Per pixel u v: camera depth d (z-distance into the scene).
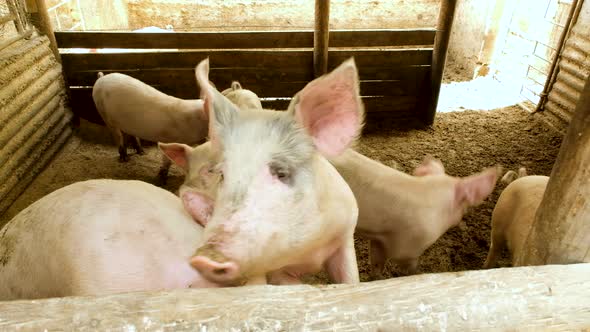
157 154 5.27
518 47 7.05
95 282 1.33
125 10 9.36
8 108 4.21
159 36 5.29
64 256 1.38
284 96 5.77
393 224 2.92
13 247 1.49
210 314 0.94
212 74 5.58
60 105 5.26
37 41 4.86
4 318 0.91
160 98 4.50
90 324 0.90
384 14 9.55
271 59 5.53
